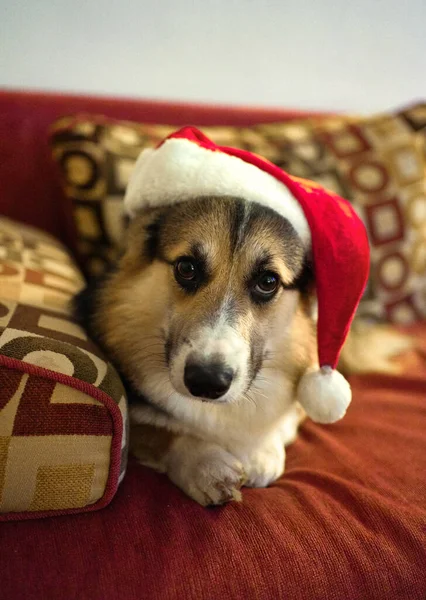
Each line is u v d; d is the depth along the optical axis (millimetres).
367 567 281
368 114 881
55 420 270
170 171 378
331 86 833
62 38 650
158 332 398
